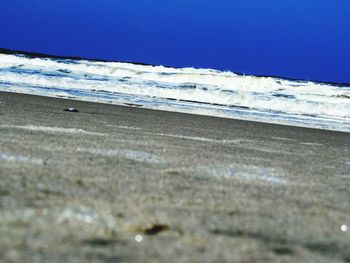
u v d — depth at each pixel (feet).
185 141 24.12
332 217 10.11
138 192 10.97
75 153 16.06
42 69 95.76
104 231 7.75
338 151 27.48
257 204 10.84
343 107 74.95
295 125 50.57
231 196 11.50
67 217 8.20
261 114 60.59
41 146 16.88
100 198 10.00
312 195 12.51
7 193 9.57
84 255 6.61
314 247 7.93
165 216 9.07
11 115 28.07
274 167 17.48
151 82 89.86
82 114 34.83
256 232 8.52
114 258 6.61
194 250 7.27
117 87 76.89
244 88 90.38
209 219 9.14
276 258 7.25
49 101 45.11
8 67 93.25
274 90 90.68
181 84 89.30
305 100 79.77
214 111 58.18
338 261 7.33
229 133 32.55
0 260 6.07
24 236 7.07
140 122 33.63
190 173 14.35
